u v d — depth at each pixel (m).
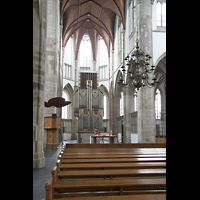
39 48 10.20
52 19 17.28
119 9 27.12
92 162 6.21
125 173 4.93
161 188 4.69
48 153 14.10
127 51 24.97
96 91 33.88
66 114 36.03
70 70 36.56
